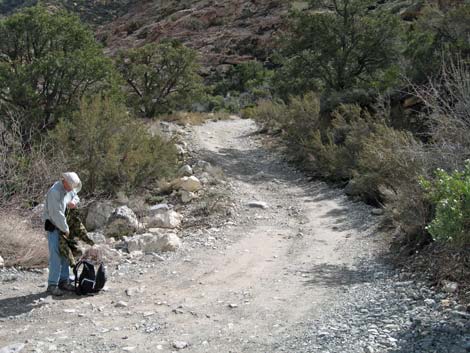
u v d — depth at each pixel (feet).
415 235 25.13
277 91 81.87
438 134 26.18
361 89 59.47
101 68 54.29
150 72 96.99
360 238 29.40
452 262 20.47
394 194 29.84
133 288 21.40
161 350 15.33
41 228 30.19
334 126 54.49
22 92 50.52
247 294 20.74
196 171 51.78
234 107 120.88
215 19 251.39
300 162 58.08
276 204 40.60
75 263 22.54
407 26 79.36
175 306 19.35
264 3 247.50
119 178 42.60
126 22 299.58
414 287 19.93
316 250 27.73
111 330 16.97
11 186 32.04
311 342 15.43
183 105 104.27
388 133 35.60
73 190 21.11
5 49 56.34
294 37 76.23
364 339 15.14
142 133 45.91
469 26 49.08
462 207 15.30
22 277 23.16
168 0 302.25
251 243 29.66
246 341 15.92
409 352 13.96
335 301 19.42
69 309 18.90
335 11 77.15
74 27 57.62
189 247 28.94
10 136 35.40
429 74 47.50
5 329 17.11
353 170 41.47
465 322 15.56
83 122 41.78
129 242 28.37
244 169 56.18
